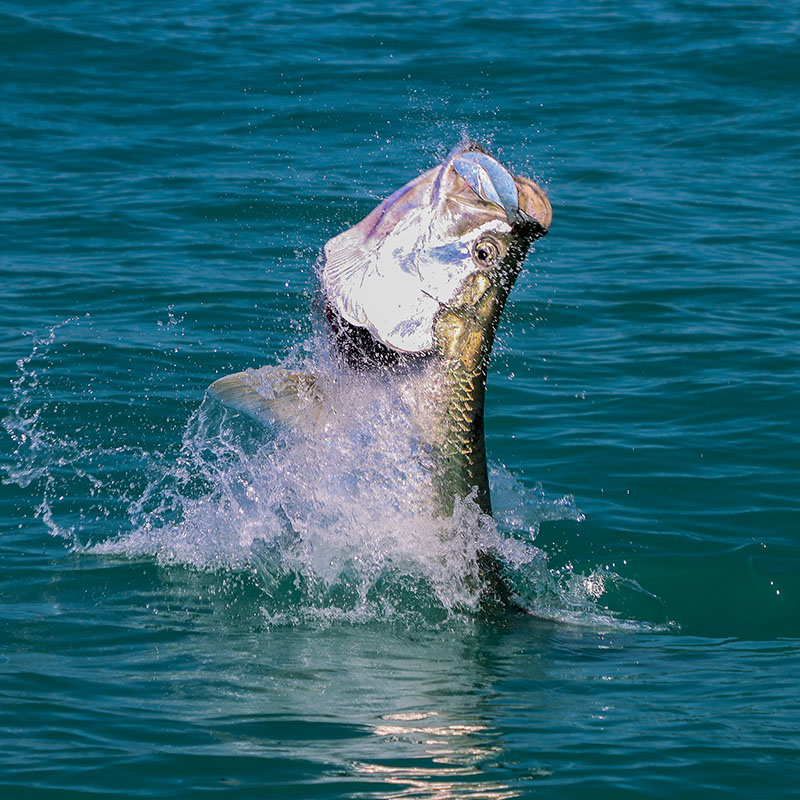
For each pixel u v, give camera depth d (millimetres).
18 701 21719
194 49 76125
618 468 34125
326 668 23641
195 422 35688
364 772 19625
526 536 30422
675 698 22625
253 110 66938
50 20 79688
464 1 87562
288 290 45812
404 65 73812
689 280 48344
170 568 28125
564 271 49156
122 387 37812
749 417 37281
